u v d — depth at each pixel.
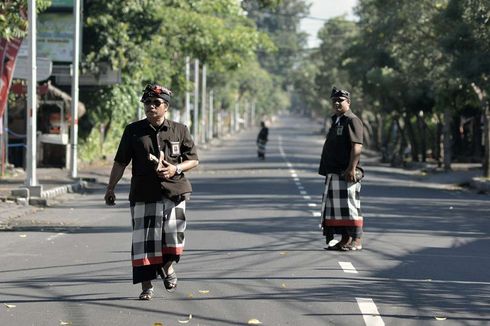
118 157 22.11
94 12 86.50
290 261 29.67
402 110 123.19
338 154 31.53
